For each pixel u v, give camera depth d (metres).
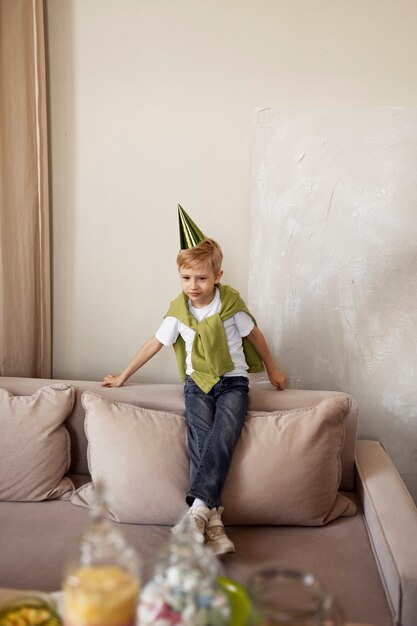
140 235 2.21
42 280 2.23
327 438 1.74
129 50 2.12
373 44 2.04
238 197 2.15
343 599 1.37
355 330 2.12
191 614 0.86
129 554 0.89
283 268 2.12
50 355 2.29
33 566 1.48
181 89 2.12
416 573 1.27
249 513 1.68
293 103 2.09
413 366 2.10
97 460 1.76
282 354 2.16
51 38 2.14
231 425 1.75
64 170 2.21
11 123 2.12
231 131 2.12
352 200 2.07
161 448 1.75
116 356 2.29
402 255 2.07
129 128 2.16
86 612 0.83
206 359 1.88
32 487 1.81
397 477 1.77
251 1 2.06
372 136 2.04
